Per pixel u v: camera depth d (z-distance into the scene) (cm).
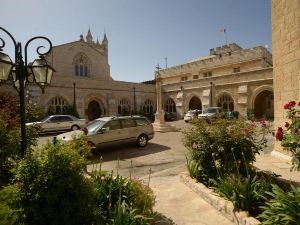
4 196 288
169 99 3616
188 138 576
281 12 730
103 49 5428
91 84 2969
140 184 423
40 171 291
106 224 311
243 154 489
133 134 1123
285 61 709
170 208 450
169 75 4059
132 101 3434
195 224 382
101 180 400
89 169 790
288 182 486
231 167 510
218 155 536
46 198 278
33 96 2334
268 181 460
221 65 3359
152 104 3700
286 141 384
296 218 276
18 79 479
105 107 3109
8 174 563
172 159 916
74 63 3541
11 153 577
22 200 283
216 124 568
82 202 298
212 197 443
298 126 387
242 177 477
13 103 980
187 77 3812
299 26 632
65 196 293
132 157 963
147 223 335
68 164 304
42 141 1380
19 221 282
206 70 3544
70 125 1917
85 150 537
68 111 2669
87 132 997
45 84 489
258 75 2536
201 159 552
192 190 536
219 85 2914
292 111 416
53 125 1827
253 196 386
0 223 267
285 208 290
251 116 630
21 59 475
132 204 364
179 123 2605
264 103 2977
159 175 707
